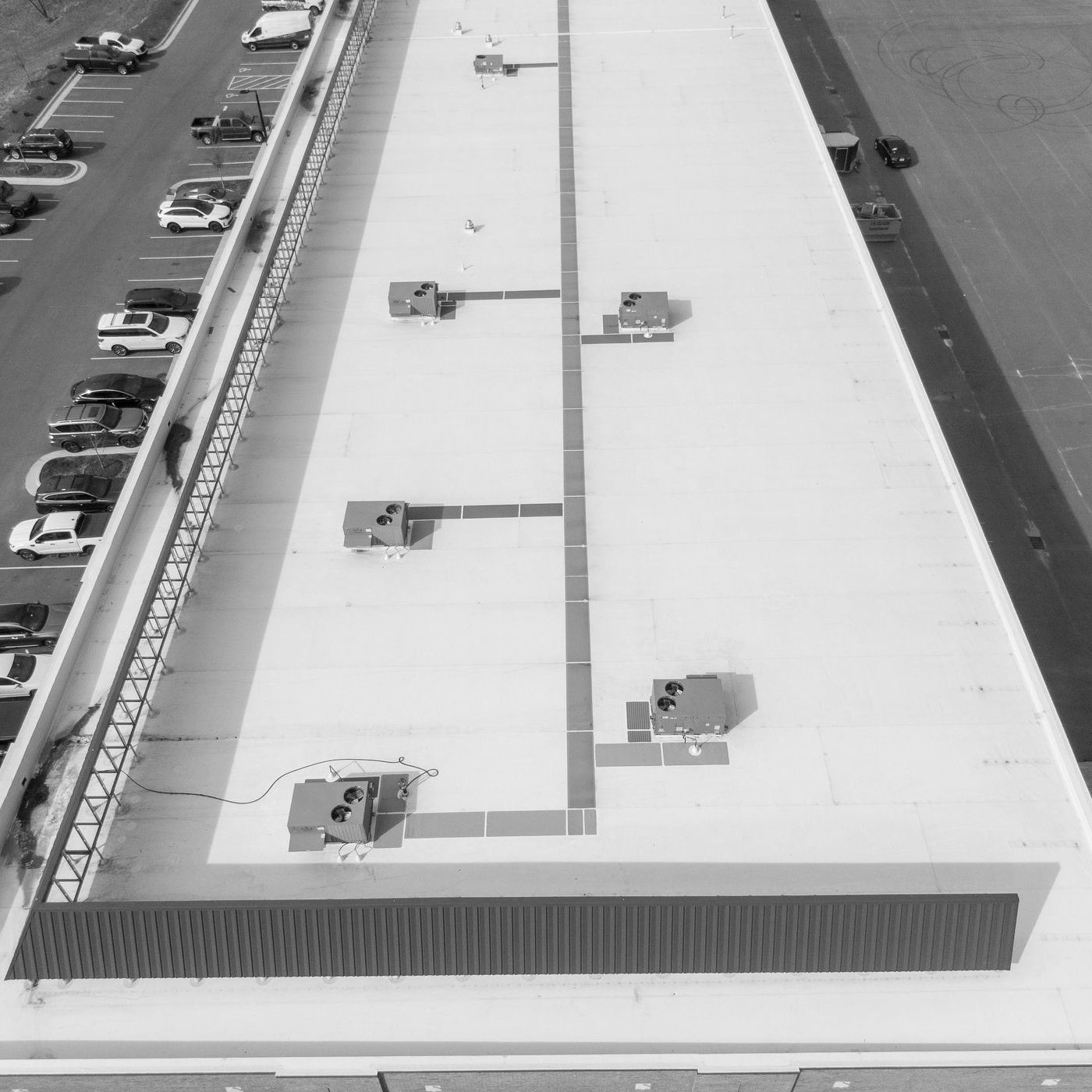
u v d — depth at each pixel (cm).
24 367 4050
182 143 5303
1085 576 3142
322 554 2230
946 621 2067
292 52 5988
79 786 1714
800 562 2178
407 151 3428
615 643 2055
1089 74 5372
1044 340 3916
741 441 2433
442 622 2098
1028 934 1656
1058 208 4534
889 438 2427
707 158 3331
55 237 4719
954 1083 1579
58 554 3344
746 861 1747
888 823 1786
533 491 2339
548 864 1755
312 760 1895
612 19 4084
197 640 2072
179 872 1755
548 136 3472
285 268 2914
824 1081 1580
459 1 4253
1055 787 1823
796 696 1959
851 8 6047
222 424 2461
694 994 1623
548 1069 1516
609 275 2906
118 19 6356
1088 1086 1568
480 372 2634
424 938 1631
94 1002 1631
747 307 2784
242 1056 1573
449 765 1884
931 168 4800
